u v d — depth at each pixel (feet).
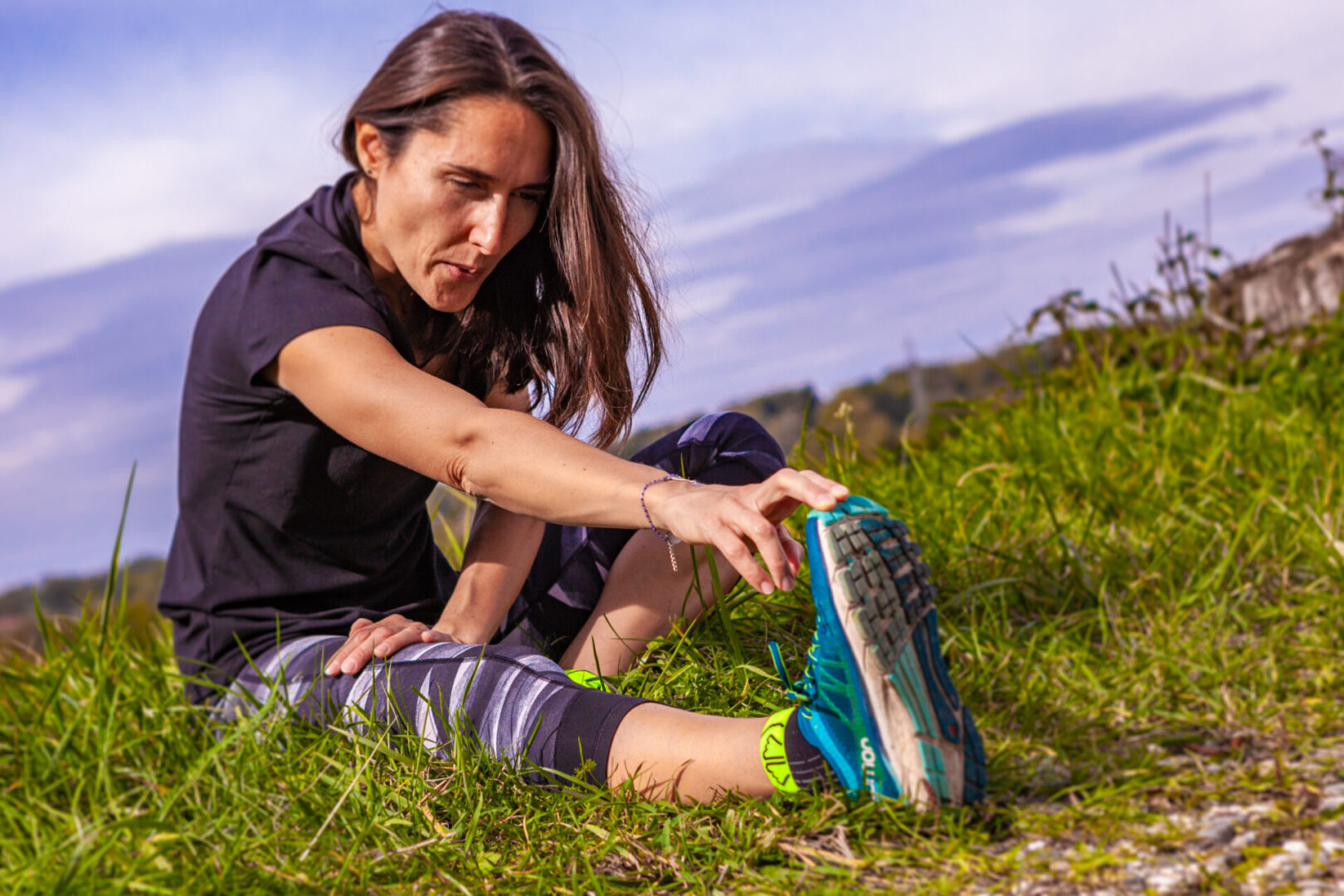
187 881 4.64
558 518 5.45
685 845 5.03
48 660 7.58
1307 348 13.92
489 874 5.00
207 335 6.39
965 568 8.43
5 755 6.02
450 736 5.80
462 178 5.87
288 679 6.23
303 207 6.53
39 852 4.80
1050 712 6.23
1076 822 4.94
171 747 5.90
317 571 6.68
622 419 7.16
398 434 5.69
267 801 5.37
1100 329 15.69
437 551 7.95
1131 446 10.92
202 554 6.63
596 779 5.51
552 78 5.91
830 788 5.14
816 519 4.73
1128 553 8.49
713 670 6.84
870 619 4.71
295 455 6.26
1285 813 4.82
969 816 4.94
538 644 7.43
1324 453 9.84
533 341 7.00
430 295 6.24
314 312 5.94
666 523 5.07
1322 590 7.81
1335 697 6.22
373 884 4.93
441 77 5.77
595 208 6.41
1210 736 5.84
